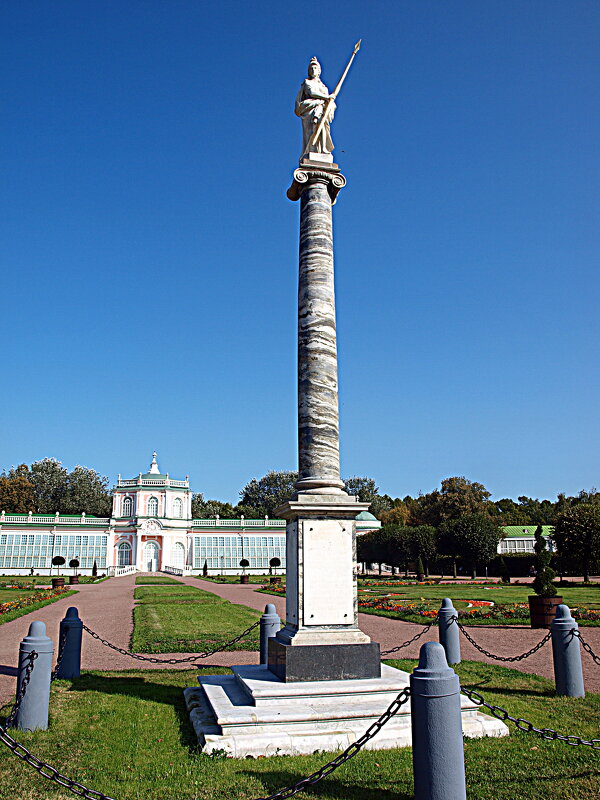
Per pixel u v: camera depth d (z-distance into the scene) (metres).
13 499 90.31
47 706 8.52
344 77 12.05
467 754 7.21
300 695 8.41
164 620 23.14
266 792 6.17
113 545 82.69
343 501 9.80
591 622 20.55
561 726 8.30
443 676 5.64
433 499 88.12
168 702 9.87
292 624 9.58
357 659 9.15
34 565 77.38
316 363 10.52
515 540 81.31
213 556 85.50
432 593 37.09
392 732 7.82
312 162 11.33
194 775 6.61
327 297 10.86
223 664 13.89
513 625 21.11
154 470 89.00
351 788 6.30
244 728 7.71
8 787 6.37
